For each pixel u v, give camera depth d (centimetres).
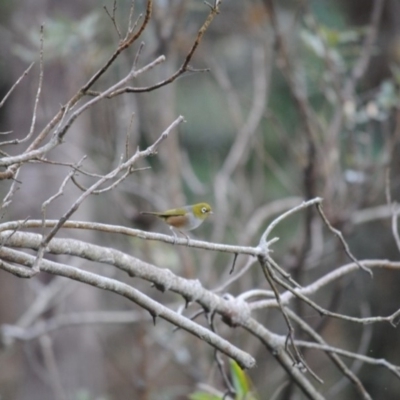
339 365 733
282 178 1315
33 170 1730
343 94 1112
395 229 764
